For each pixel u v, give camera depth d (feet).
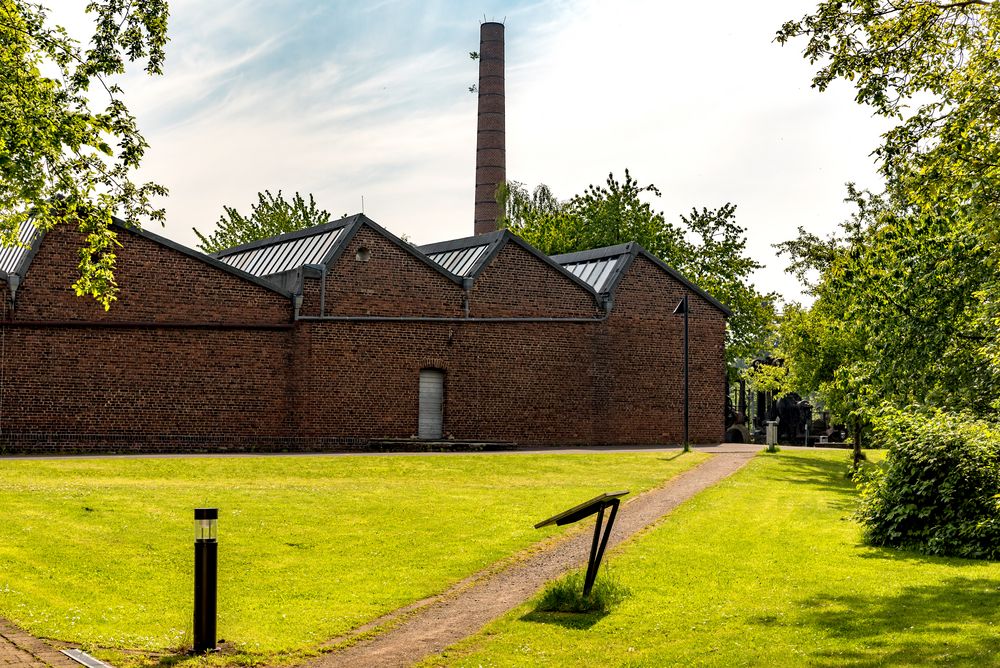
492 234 122.52
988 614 38.09
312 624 39.45
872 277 57.36
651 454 108.06
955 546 53.16
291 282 109.70
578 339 125.39
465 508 67.41
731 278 179.42
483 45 230.27
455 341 116.67
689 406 133.28
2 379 92.94
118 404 97.76
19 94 61.21
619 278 128.98
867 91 48.60
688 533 59.47
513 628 38.52
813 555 52.75
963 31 47.73
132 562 48.08
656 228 187.52
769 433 122.11
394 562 51.57
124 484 71.31
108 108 65.51
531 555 54.08
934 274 55.42
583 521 64.28
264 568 49.14
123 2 64.75
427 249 133.69
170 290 100.48
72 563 46.68
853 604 40.27
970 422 56.13
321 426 107.76
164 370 100.07
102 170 67.62
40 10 64.59
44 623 35.96
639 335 130.21
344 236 110.01
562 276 124.88
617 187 191.83
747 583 45.57
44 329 94.68
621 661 33.09
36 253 94.53
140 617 39.09
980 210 48.65
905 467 56.44
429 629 39.34
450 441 114.11
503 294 120.26
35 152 62.64
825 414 181.57
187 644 35.22
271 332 105.50
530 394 121.60
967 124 47.16
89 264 70.59
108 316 97.45
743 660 31.89
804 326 107.96
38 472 75.36
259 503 65.16
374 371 111.04
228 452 101.40
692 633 36.45
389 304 112.57
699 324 134.82
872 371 58.59
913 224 56.80
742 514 68.03
